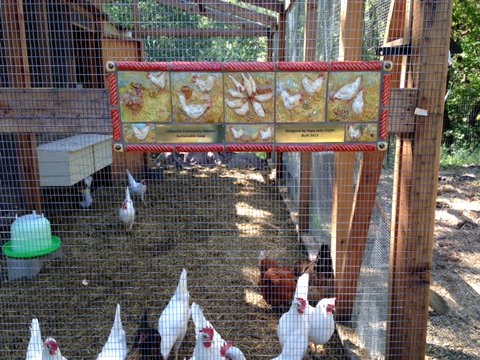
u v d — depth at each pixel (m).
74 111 2.32
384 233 2.78
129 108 2.25
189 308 3.32
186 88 2.24
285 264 4.05
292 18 5.65
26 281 4.16
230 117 2.27
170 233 5.44
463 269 4.57
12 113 2.32
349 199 3.24
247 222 5.81
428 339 3.28
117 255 4.77
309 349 3.19
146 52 5.62
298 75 2.24
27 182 4.42
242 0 6.29
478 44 10.29
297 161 5.39
